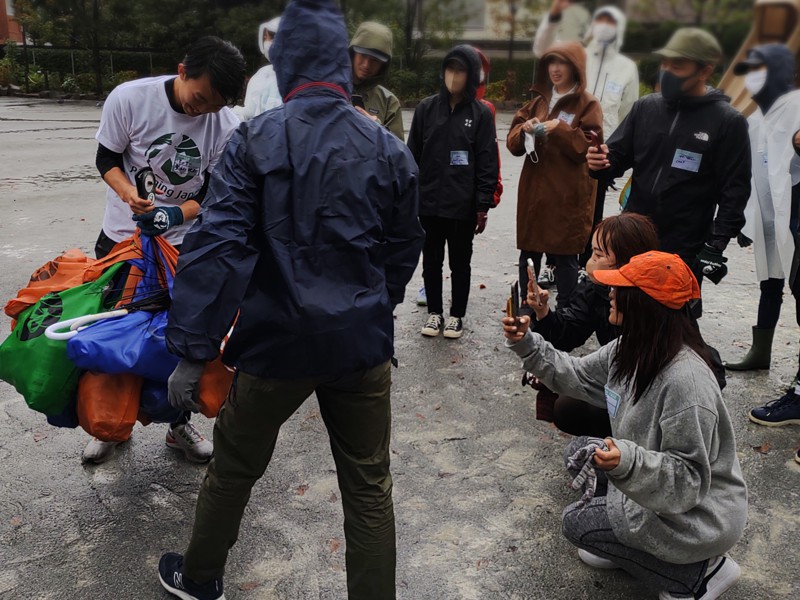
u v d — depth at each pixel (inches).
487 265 250.5
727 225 127.6
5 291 205.3
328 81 76.5
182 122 109.7
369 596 82.7
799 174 147.4
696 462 81.3
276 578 99.0
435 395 154.8
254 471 83.1
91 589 95.9
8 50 995.9
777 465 129.1
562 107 174.6
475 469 126.7
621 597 96.1
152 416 103.5
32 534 106.3
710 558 89.4
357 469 82.0
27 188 359.3
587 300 115.4
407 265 81.6
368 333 75.5
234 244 70.7
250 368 75.9
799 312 146.8
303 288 72.7
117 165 112.0
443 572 100.7
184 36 894.4
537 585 98.4
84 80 962.1
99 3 904.3
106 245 119.0
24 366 97.9
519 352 100.4
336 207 73.3
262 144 72.9
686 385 81.7
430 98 177.8
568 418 114.6
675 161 130.0
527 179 180.5
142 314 99.7
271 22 173.8
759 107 150.8
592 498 96.7
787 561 104.0
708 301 215.5
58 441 131.4
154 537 106.6
